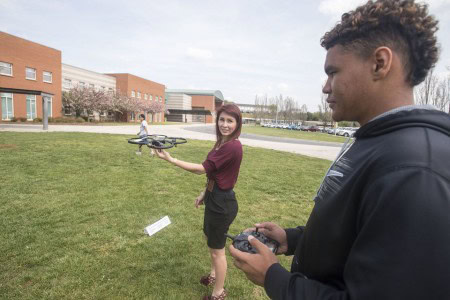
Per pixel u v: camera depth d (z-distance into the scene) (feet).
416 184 1.63
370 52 2.24
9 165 21.95
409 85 2.25
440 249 1.53
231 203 6.97
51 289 7.66
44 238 10.43
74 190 16.39
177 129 100.12
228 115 6.76
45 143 36.17
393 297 1.57
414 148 1.79
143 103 166.30
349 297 1.82
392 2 2.18
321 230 2.40
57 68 104.32
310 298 2.07
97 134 54.80
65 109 112.88
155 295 7.59
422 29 2.11
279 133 118.62
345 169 2.31
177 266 9.04
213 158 6.59
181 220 12.80
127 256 9.47
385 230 1.68
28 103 92.99
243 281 8.49
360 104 2.39
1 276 8.12
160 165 25.40
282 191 18.81
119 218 12.59
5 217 12.15
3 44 83.82
